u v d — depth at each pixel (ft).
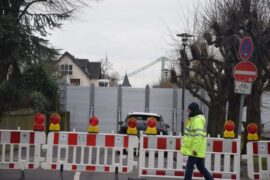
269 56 60.08
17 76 54.70
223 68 75.10
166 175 42.65
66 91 141.28
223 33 67.26
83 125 141.69
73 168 42.83
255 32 59.52
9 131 42.73
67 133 42.86
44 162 42.93
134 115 77.10
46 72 108.06
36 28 52.75
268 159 43.42
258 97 68.90
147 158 43.98
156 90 141.38
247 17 60.13
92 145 42.73
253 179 43.37
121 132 75.05
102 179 45.98
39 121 42.91
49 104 111.75
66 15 54.44
